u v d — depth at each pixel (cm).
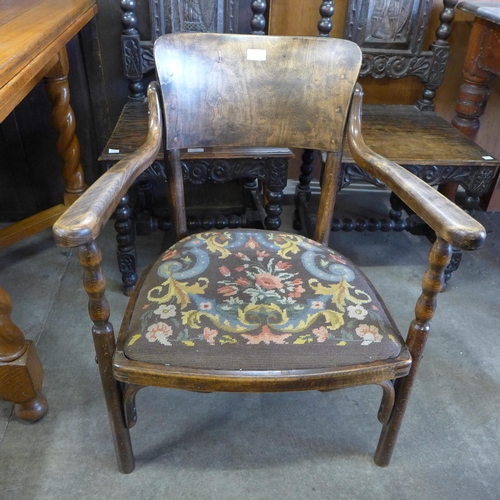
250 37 95
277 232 103
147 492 96
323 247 99
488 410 116
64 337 131
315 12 156
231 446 106
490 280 160
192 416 112
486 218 193
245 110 98
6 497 94
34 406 106
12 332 96
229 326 77
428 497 97
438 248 70
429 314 76
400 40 149
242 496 96
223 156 122
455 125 156
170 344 75
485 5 141
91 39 147
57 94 139
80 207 65
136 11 142
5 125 156
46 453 103
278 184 129
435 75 153
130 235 136
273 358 74
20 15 110
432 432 110
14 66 80
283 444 107
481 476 102
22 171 167
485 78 147
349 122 95
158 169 126
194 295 83
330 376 74
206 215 161
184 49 93
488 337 137
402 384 85
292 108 98
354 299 84
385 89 171
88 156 169
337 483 99
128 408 86
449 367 127
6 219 178
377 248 174
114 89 157
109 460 102
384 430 96
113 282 151
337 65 95
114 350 77
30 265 157
